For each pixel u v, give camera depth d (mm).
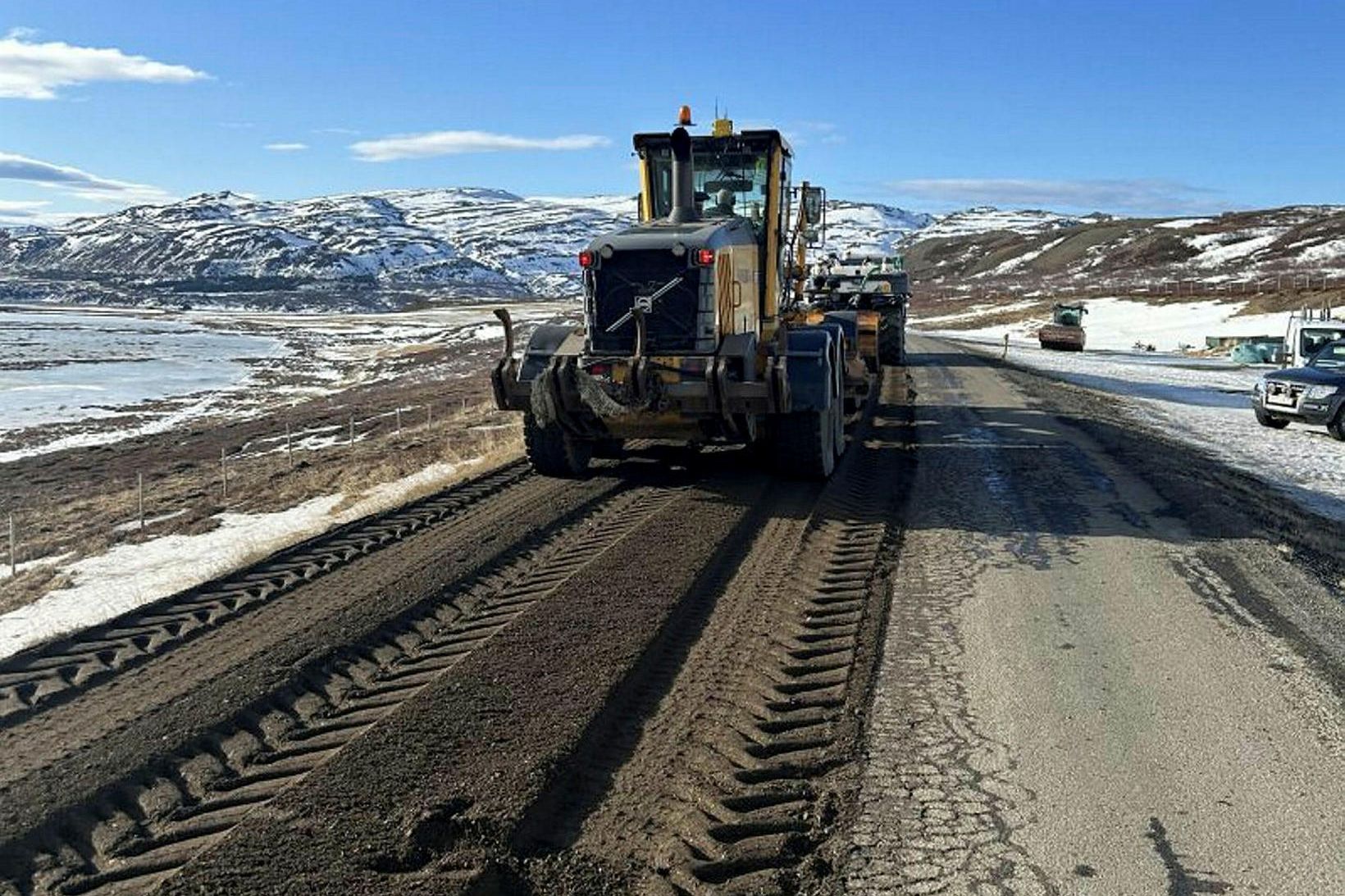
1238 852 4137
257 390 42656
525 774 4656
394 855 4059
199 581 9141
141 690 5879
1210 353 43438
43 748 5172
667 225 10930
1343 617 6902
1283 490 11664
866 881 3961
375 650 6469
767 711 5449
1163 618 6852
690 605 7129
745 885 3941
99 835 4422
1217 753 4957
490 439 16906
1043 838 4242
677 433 10711
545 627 6508
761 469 11922
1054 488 11039
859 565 8039
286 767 4941
